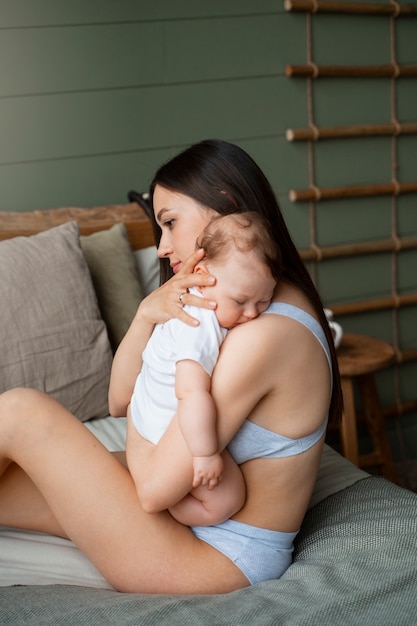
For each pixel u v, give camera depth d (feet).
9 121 9.23
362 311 11.37
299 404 4.65
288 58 10.49
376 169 11.28
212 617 4.15
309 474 4.87
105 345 7.46
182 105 10.02
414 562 4.70
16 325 7.06
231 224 4.43
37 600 4.47
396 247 11.41
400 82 11.24
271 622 4.08
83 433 4.73
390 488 5.92
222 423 4.41
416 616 4.15
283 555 4.89
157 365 4.62
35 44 9.20
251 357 4.41
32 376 7.00
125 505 4.59
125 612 4.21
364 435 11.64
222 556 4.71
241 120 10.36
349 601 4.27
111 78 9.62
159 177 5.05
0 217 8.61
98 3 9.41
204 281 4.46
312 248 10.98
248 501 4.79
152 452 4.58
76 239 7.84
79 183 9.66
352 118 11.01
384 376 11.75
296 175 10.78
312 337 4.67
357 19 10.80
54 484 4.65
